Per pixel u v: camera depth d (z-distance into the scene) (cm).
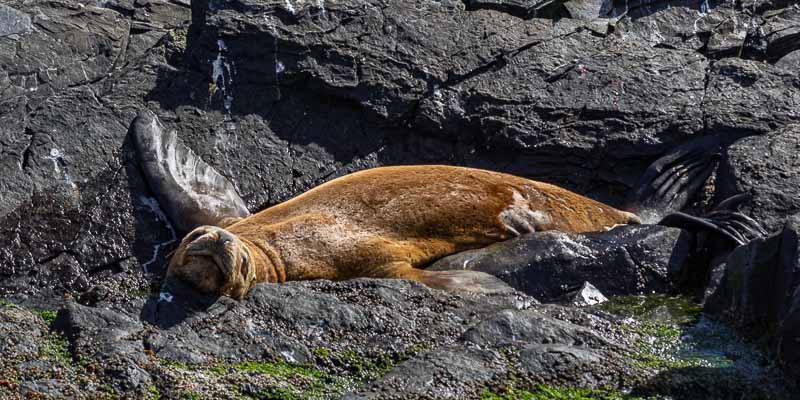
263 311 2927
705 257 3597
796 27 4519
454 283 3250
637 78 4266
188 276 3038
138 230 3762
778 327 2870
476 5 4459
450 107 4166
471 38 4319
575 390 2670
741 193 3781
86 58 4384
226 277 3039
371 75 4169
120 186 3828
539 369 2716
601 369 2727
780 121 4134
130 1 4728
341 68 4169
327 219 3569
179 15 4725
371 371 2767
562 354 2752
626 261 3472
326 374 2747
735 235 3522
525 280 3419
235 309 2917
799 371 2736
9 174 3797
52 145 3894
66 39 4409
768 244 3045
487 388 2642
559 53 4338
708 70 4347
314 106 4194
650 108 4178
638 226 3591
